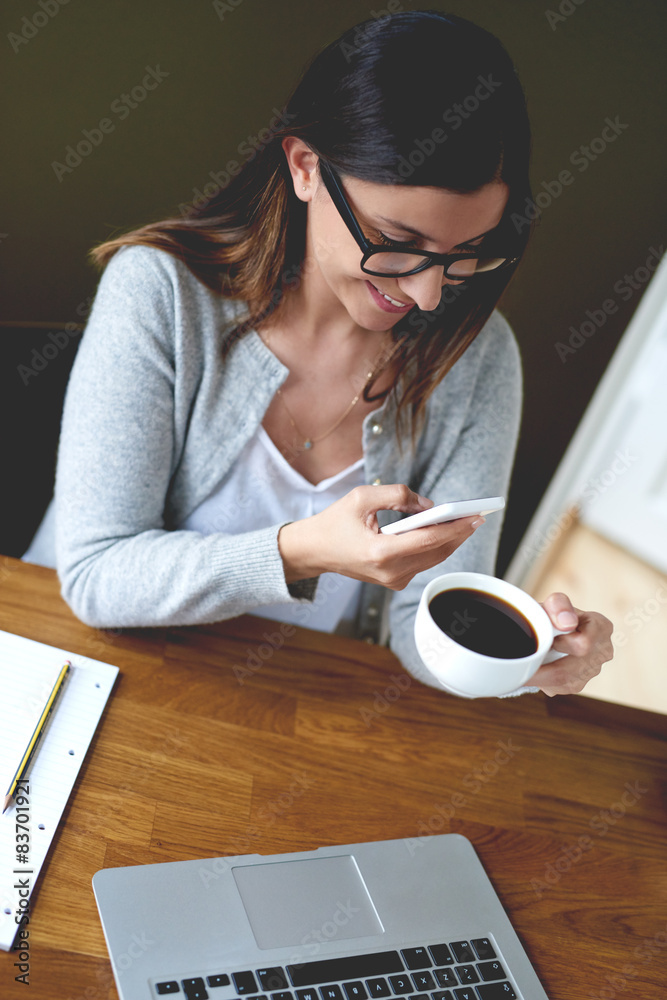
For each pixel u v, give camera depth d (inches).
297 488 42.0
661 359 94.2
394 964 25.7
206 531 42.4
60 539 36.1
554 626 29.7
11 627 32.8
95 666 32.0
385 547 28.1
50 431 44.4
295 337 38.7
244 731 32.0
